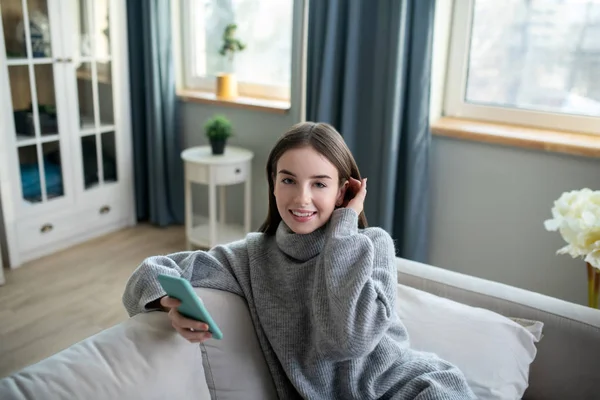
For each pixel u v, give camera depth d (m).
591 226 1.63
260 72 3.34
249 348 1.24
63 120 3.03
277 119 3.13
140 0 3.26
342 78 2.68
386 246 1.25
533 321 1.49
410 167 2.58
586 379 1.47
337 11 2.56
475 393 1.34
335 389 1.19
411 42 2.46
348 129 2.67
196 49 3.51
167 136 3.42
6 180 2.80
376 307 1.10
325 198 1.19
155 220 3.56
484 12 2.58
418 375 1.18
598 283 1.81
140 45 3.33
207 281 1.27
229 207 3.51
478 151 2.53
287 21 3.16
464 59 2.66
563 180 2.37
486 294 1.60
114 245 3.27
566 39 2.43
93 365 1.00
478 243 2.64
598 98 2.42
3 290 2.71
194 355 1.13
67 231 3.19
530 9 2.48
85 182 3.24
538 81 2.54
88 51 3.09
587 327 1.47
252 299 1.28
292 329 1.22
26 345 2.29
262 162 3.28
